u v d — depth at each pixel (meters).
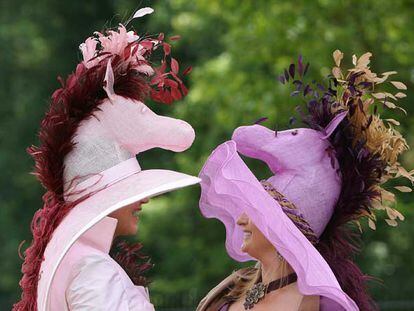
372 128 5.80
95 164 5.37
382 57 18.23
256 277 5.90
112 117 5.39
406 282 19.44
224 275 22.84
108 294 5.09
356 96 5.81
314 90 5.95
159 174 5.36
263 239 5.75
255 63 19.95
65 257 5.22
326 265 5.41
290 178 5.75
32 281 5.43
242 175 5.54
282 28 18.70
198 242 23.44
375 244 22.56
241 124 19.55
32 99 30.92
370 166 5.77
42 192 30.27
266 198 5.51
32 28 31.52
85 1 31.59
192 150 22.98
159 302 17.00
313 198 5.73
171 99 5.72
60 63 31.45
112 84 5.36
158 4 25.36
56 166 5.40
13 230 29.97
